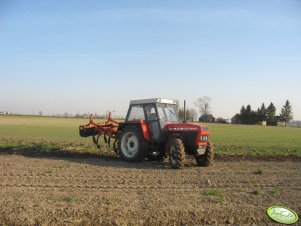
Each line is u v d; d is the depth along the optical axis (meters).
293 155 18.77
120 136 14.73
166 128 13.69
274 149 21.42
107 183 10.08
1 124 50.44
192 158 16.03
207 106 109.81
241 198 8.59
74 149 18.64
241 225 7.17
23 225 6.82
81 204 7.66
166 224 7.11
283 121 129.62
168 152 13.23
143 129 14.02
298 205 8.12
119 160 15.01
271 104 126.56
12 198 8.02
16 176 10.72
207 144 13.69
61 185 9.67
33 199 7.98
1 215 7.00
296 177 11.77
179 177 11.20
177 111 14.74
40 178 10.50
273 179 11.31
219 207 7.74
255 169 13.36
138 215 7.23
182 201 8.14
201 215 7.36
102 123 16.44
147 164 13.99
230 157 17.42
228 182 10.66
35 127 42.72
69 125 49.16
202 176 11.48
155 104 13.98
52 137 26.80
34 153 16.89
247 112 123.25
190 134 13.32
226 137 33.16
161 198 8.38
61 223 6.91
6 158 14.70
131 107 14.70
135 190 9.29
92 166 12.98
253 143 26.17
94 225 6.93
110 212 7.27
